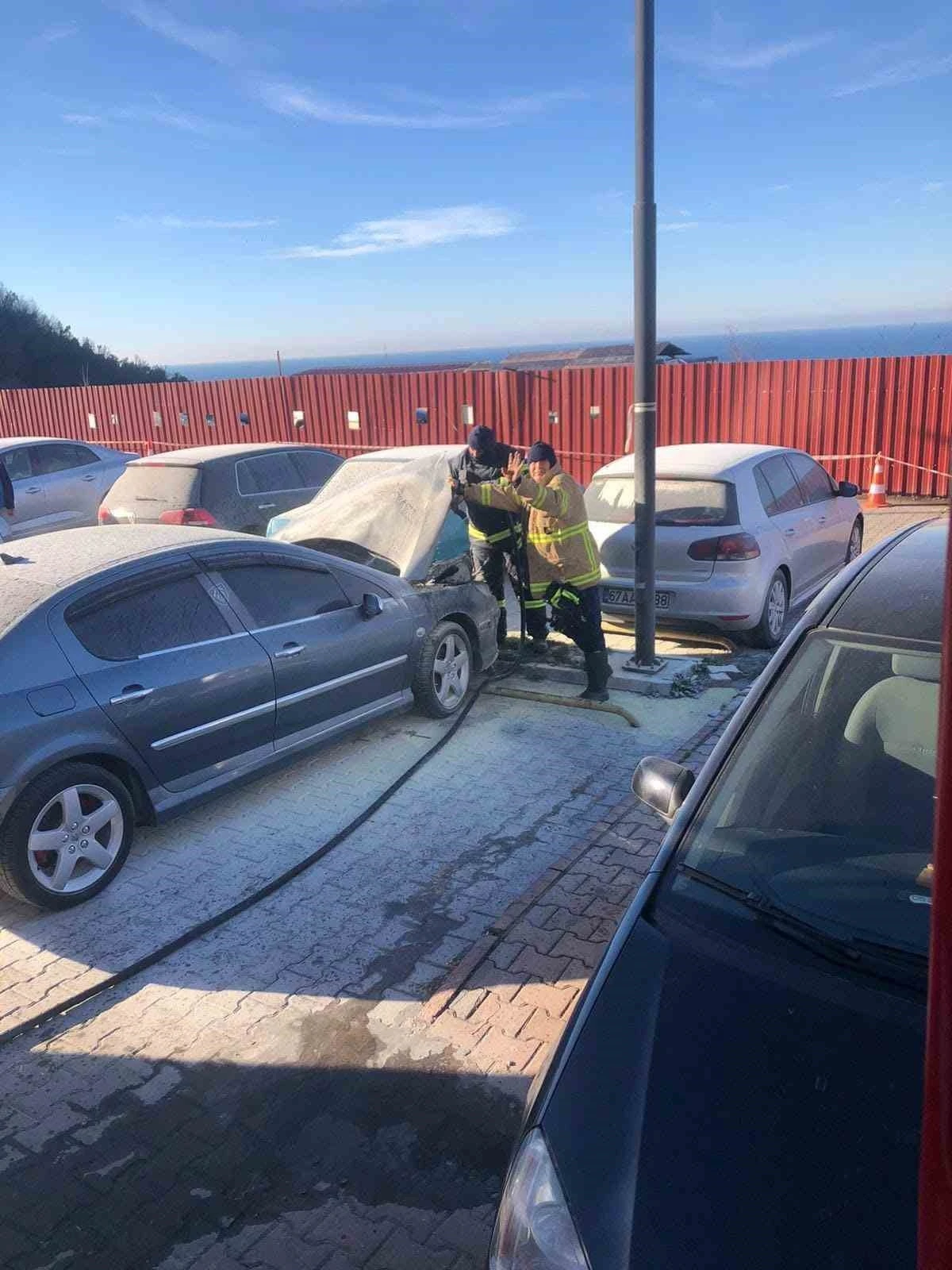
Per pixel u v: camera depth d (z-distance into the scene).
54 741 4.31
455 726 6.49
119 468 13.92
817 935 2.23
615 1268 1.71
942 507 13.31
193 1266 2.71
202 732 4.95
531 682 7.39
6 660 4.29
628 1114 1.95
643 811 5.18
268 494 10.27
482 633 6.99
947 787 0.99
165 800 4.88
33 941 4.27
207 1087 3.38
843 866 2.41
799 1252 1.66
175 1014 3.77
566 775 5.72
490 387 16.39
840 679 2.83
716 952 2.25
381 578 6.23
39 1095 3.37
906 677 2.75
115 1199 2.93
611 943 2.40
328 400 18.22
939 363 13.37
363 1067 3.43
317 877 4.71
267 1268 2.69
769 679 2.94
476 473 7.34
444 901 4.46
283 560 5.62
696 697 6.90
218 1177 3.00
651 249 6.26
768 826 2.57
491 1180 2.95
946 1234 1.05
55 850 4.40
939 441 13.57
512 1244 1.88
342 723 5.85
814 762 2.68
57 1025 3.73
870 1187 1.72
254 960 4.08
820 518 8.67
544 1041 3.51
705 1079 1.97
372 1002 3.78
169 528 5.59
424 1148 3.08
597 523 8.04
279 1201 2.90
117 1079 3.43
